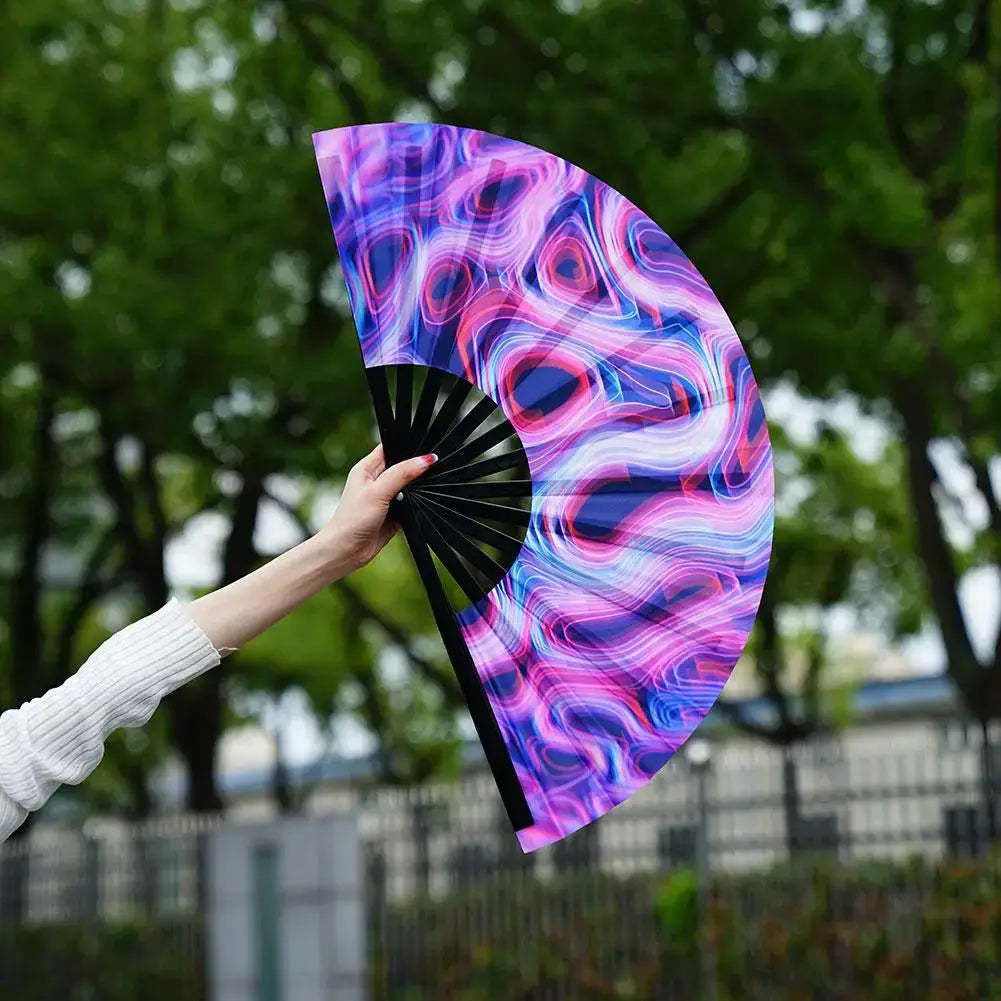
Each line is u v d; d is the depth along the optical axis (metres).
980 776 8.77
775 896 9.44
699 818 9.69
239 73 12.77
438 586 1.90
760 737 17.12
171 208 12.62
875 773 9.24
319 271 13.06
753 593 1.86
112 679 1.76
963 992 8.58
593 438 1.91
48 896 13.91
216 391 12.24
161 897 12.89
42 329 11.80
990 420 11.23
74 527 16.62
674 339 1.91
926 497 11.81
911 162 10.86
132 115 12.61
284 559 1.83
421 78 10.94
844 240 10.15
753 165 10.47
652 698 1.86
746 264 11.38
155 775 23.02
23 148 12.07
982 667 11.57
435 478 1.92
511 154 1.97
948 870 8.74
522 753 1.87
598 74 10.04
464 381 1.94
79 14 12.53
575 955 10.23
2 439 15.48
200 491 16.59
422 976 11.08
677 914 9.63
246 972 10.70
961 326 10.48
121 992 12.88
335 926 10.63
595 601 1.88
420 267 1.96
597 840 10.37
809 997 9.16
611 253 1.94
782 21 9.93
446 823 11.16
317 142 1.98
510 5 10.13
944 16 10.06
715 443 1.89
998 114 9.95
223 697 21.17
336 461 13.24
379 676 21.48
